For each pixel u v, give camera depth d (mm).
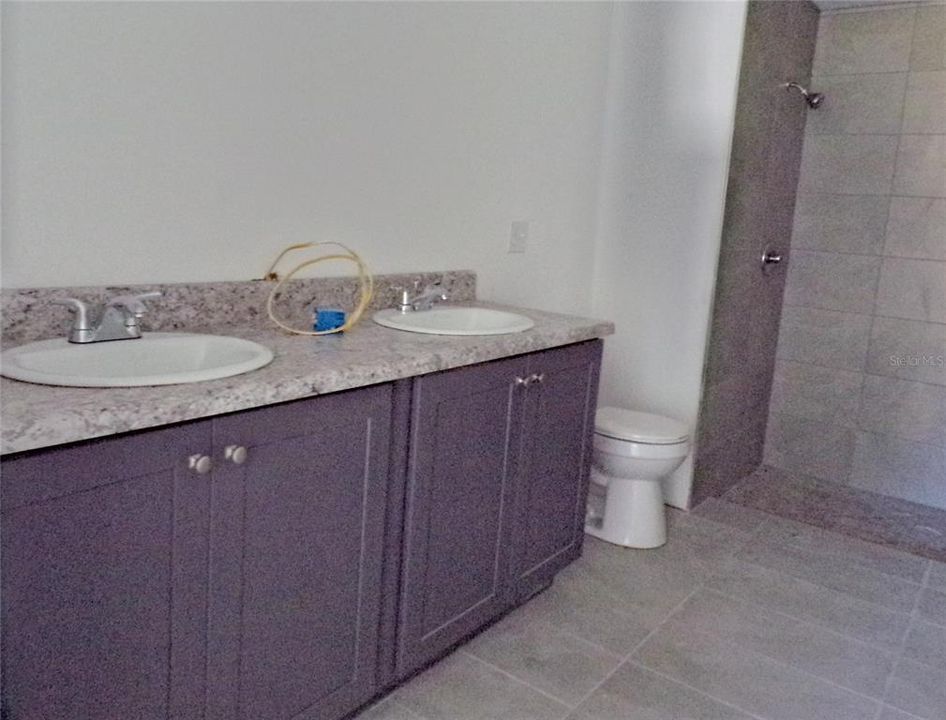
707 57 2914
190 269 1757
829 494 3512
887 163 3404
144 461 1153
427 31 2236
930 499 3467
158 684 1249
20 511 1028
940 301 3352
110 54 1544
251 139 1828
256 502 1342
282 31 1848
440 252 2441
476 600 1964
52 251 1517
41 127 1464
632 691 1926
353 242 2135
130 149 1606
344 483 1511
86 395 1153
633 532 2752
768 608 2387
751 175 3145
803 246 3662
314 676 1543
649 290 3162
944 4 3193
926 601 2498
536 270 2918
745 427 3582
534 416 2027
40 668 1086
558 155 2916
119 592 1163
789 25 3209
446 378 1696
